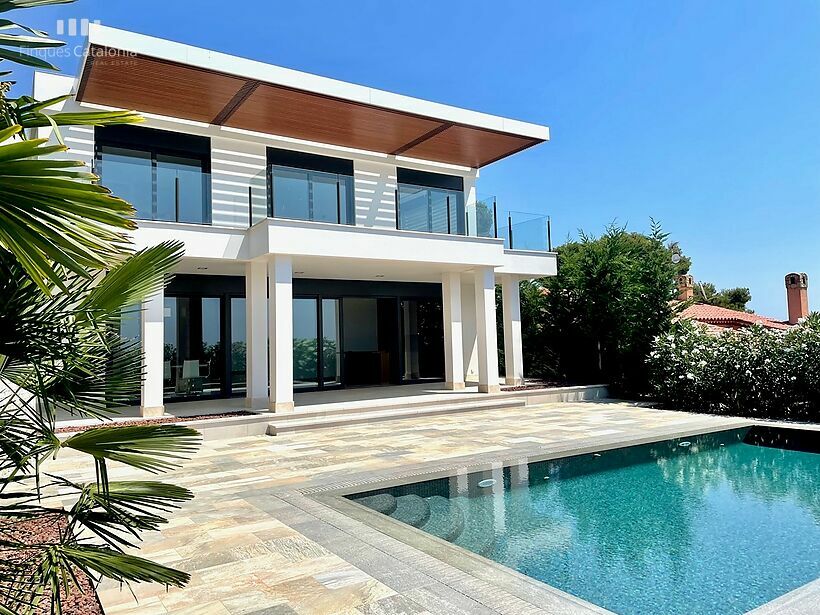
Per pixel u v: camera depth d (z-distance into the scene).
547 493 7.07
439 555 4.59
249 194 12.32
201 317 14.80
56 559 2.06
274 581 4.06
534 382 17.89
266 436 10.68
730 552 5.13
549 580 4.54
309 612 3.57
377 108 12.73
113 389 2.53
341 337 17.47
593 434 10.20
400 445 9.38
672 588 4.38
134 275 2.55
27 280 2.15
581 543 5.36
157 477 7.35
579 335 17.12
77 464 8.23
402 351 18.59
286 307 11.79
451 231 14.27
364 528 5.26
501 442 9.51
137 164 11.35
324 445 9.55
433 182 17.58
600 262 16.33
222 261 12.41
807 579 4.54
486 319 14.63
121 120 1.81
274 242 11.63
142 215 11.33
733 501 6.79
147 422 10.38
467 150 16.06
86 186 1.45
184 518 5.60
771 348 12.45
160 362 11.34
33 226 1.51
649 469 8.35
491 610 3.56
